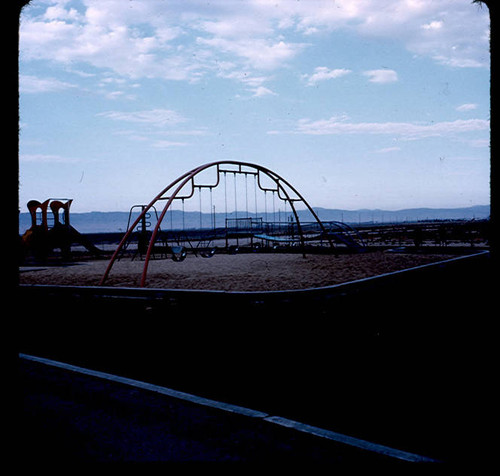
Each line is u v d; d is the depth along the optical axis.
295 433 3.39
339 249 26.11
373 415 3.75
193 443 3.26
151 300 7.80
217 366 5.43
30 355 6.27
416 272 10.41
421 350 5.79
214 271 14.39
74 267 17.58
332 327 6.66
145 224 22.94
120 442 3.29
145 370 5.43
